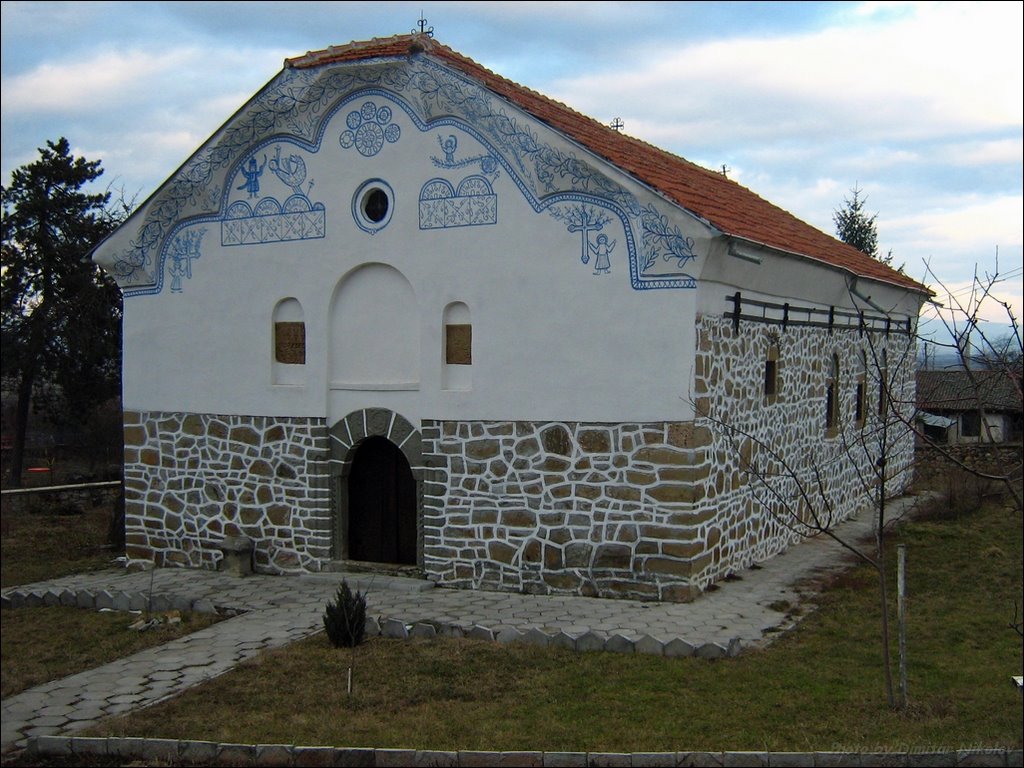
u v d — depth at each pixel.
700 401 12.41
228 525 15.52
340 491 14.73
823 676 9.62
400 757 7.89
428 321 13.77
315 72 13.93
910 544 16.22
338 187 14.42
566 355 12.90
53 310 30.16
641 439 12.50
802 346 16.62
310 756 8.01
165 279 15.96
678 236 12.03
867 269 20.41
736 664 10.05
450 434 13.66
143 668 10.76
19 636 12.33
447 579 13.73
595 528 12.79
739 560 14.15
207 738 8.56
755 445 14.48
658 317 12.36
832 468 18.42
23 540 19.09
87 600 13.66
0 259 30.11
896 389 22.69
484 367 13.41
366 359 14.49
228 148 14.96
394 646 10.98
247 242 15.20
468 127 13.34
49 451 34.16
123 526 18.44
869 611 12.16
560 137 12.48
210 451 15.65
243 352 15.30
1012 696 8.99
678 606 12.28
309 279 14.73
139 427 16.31
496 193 13.23
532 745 8.14
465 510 13.58
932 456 21.81
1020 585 13.32
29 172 30.73
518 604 12.64
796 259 14.70
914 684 9.39
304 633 11.80
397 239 13.99
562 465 12.95
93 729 8.92
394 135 13.93
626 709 8.90
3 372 30.55
